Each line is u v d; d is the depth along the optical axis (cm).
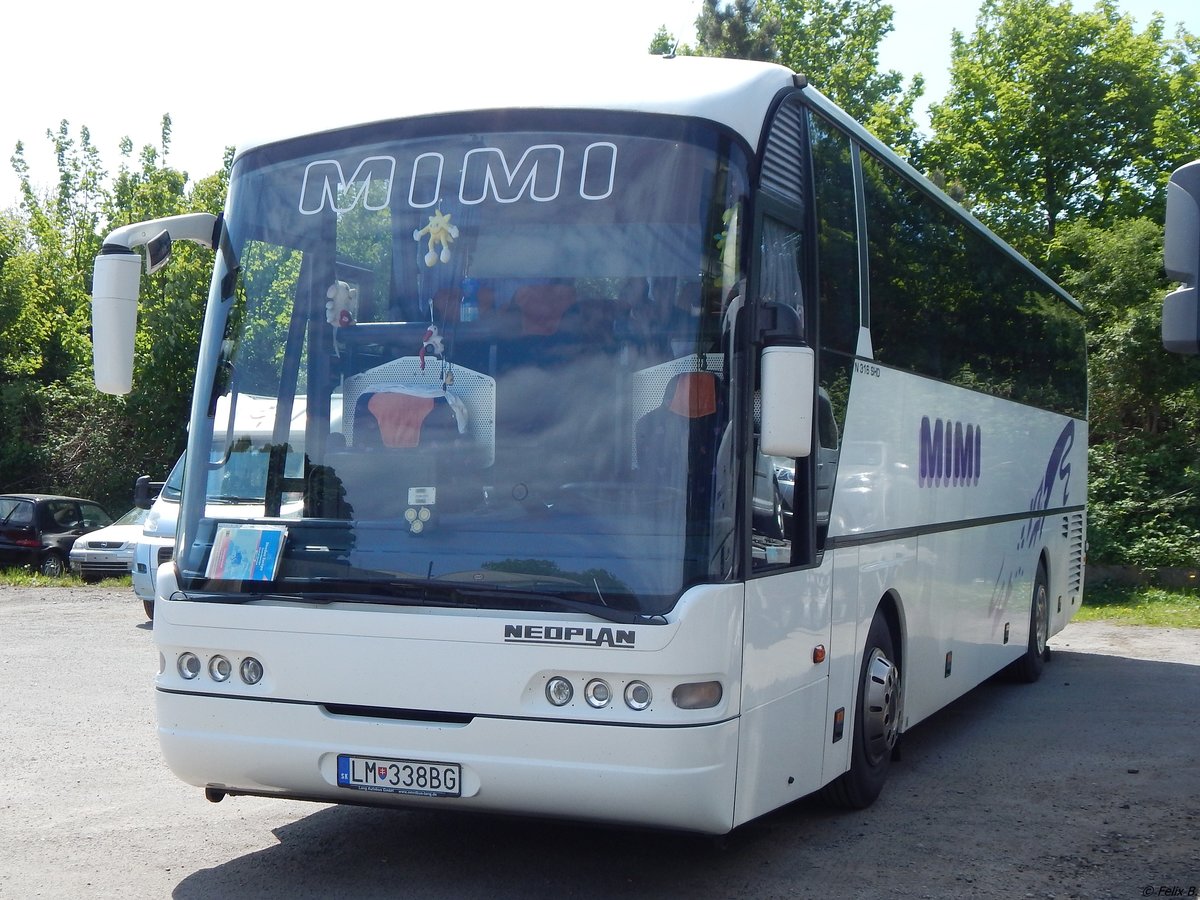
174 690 544
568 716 484
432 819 667
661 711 478
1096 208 3528
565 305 522
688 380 502
